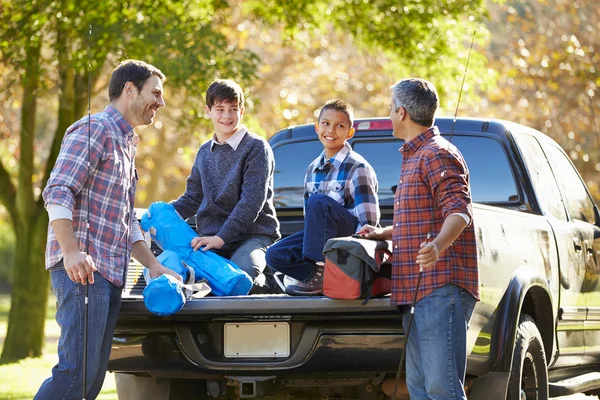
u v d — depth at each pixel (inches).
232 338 227.8
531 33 1102.4
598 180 1087.0
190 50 578.6
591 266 320.2
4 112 768.3
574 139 1075.3
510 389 241.1
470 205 204.5
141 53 574.2
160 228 250.1
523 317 255.4
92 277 211.5
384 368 219.3
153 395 256.5
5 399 428.1
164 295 215.9
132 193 230.1
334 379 234.2
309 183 250.5
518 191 287.6
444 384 204.2
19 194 689.0
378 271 211.9
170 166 1299.2
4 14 602.9
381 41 698.2
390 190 298.7
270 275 270.4
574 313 297.9
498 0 698.2
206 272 242.4
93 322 216.7
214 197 263.1
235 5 845.2
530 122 1101.7
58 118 682.2
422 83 214.5
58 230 211.9
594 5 1075.9
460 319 206.8
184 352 229.8
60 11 588.4
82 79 669.9
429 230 207.2
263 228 264.7
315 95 1136.8
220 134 263.0
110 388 480.7
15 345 680.4
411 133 215.8
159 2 593.3
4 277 2011.6
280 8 707.4
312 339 222.2
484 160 291.7
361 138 302.4
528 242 259.4
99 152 219.5
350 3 697.0
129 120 229.6
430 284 205.6
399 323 217.2
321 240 227.5
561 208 309.3
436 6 679.7
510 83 1106.1
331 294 209.8
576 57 1036.5
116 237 222.2
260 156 260.7
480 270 224.4
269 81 1117.7
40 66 626.2
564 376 314.2
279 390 239.9
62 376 215.3
